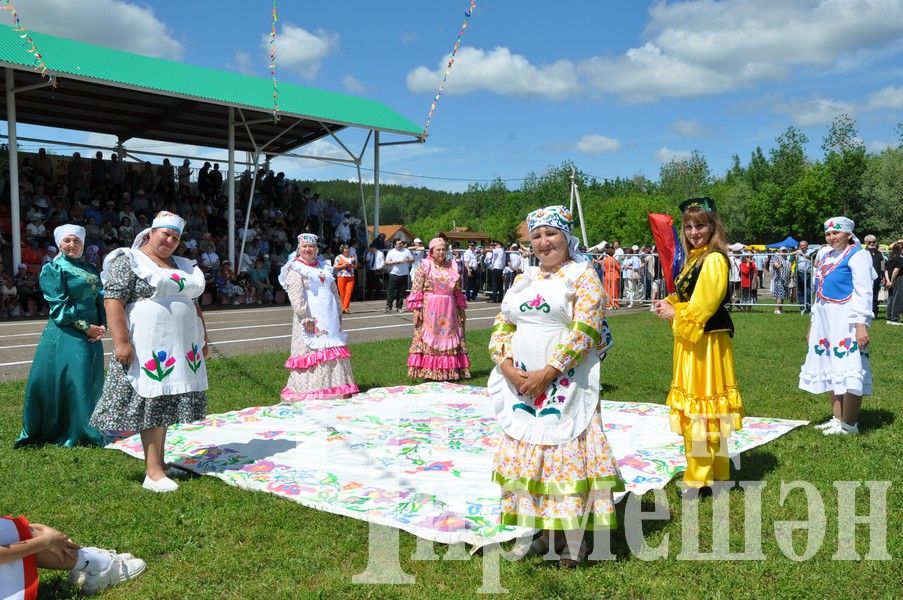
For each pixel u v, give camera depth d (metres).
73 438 6.29
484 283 28.28
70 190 22.53
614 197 76.44
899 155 64.06
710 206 4.91
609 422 7.03
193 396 5.26
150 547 4.13
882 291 23.17
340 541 4.22
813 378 6.69
